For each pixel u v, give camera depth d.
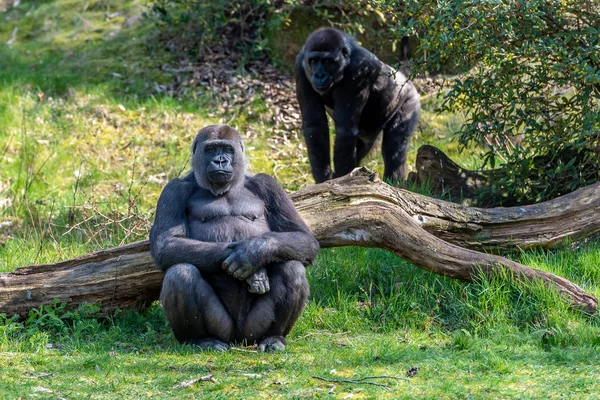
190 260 8.88
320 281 11.30
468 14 12.14
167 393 7.54
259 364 8.48
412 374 8.13
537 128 12.84
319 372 8.16
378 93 15.91
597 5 12.86
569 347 9.10
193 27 21.59
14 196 15.73
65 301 10.19
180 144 18.28
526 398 7.32
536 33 12.28
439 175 14.42
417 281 11.08
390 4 13.42
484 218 11.79
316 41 15.11
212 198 9.45
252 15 21.47
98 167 17.25
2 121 18.47
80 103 19.56
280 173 17.61
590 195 12.23
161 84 20.42
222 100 19.78
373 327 10.21
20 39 23.22
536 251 12.02
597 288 10.84
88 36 22.62
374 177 11.12
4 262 12.34
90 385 7.76
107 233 13.83
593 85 12.66
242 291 9.24
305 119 15.92
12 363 8.48
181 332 9.21
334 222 10.65
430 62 13.07
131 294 10.39
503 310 10.12
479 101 13.11
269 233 9.01
